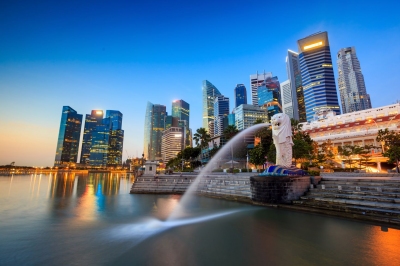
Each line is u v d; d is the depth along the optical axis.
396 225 13.93
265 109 179.38
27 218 19.67
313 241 12.09
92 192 44.69
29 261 10.27
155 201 29.62
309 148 43.28
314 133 83.31
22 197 36.28
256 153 50.19
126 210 23.23
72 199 33.12
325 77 199.50
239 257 10.31
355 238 12.22
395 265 9.08
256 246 11.69
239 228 15.08
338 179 21.41
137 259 10.30
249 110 174.00
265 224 15.73
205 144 80.00
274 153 43.97
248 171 52.00
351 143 70.81
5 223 17.80
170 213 21.22
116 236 13.93
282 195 21.53
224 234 13.90
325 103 193.75
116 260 10.21
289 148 24.56
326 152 65.00
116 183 78.19
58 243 12.69
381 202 16.19
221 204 25.42
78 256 10.77
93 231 15.18
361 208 16.11
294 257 10.14
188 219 18.45
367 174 34.72
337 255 10.21
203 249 11.41
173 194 36.91
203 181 37.09
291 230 14.12
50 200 32.25
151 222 17.73
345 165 63.09
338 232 13.33
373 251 10.50
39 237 13.83
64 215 20.97
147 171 43.31
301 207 19.50
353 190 18.84
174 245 12.10
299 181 21.75
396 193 16.39
